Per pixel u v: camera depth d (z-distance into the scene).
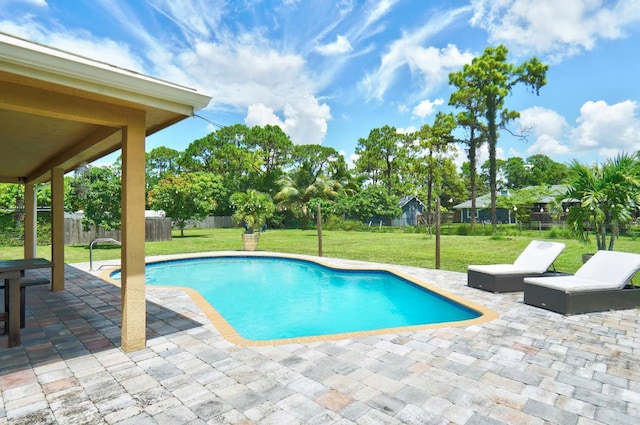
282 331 6.05
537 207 31.17
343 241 19.92
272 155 41.59
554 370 3.47
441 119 31.61
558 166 55.81
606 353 3.89
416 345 4.10
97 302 6.15
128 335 3.91
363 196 30.67
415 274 8.87
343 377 3.30
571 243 16.52
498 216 38.75
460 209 41.81
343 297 8.31
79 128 4.63
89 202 15.82
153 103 3.53
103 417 2.68
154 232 19.77
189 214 20.89
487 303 6.04
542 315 5.32
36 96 3.19
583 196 7.82
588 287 5.43
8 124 4.42
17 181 9.37
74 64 2.91
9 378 3.30
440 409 2.79
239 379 3.27
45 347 4.06
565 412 2.76
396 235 24.08
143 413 2.73
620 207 7.50
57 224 7.07
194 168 40.25
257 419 2.64
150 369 3.48
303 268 11.65
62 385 3.16
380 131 43.84
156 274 10.90
